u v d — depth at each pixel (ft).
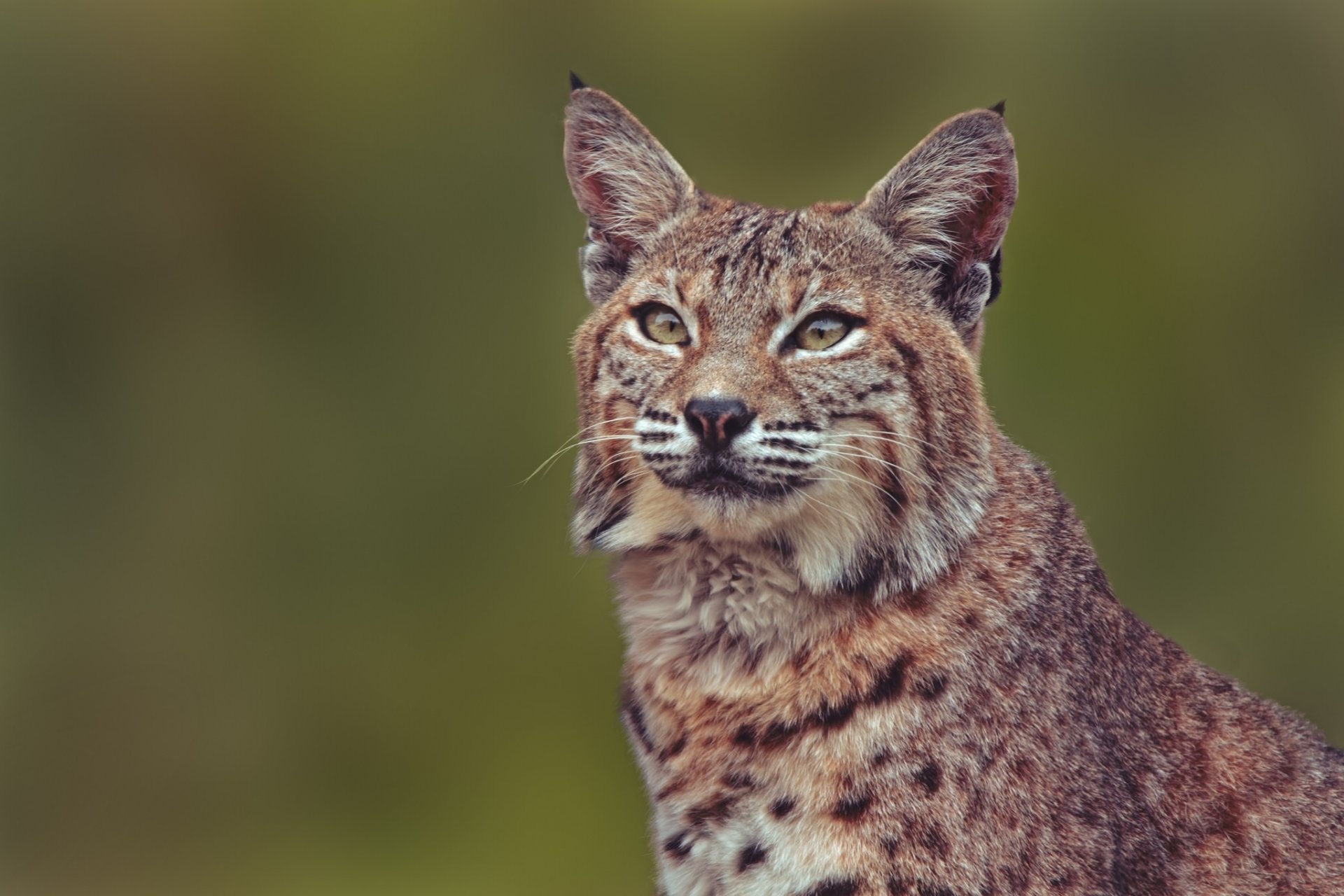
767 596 43.88
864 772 41.93
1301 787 44.96
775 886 42.19
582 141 49.08
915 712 42.09
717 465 42.80
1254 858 43.65
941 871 41.16
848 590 43.24
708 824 43.29
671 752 44.19
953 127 45.65
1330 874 43.93
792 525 43.39
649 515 44.86
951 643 42.57
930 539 43.27
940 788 41.52
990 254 46.09
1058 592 43.93
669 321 45.47
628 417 45.27
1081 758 41.81
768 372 43.57
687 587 44.60
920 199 46.03
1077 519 47.03
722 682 43.83
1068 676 42.83
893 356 43.78
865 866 41.50
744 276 44.70
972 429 44.55
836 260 44.93
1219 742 44.78
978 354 46.83
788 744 42.60
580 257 49.62
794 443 42.83
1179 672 45.88
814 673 42.96
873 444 43.52
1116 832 41.55
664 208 48.57
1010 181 45.50
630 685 46.39
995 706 42.01
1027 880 40.88
